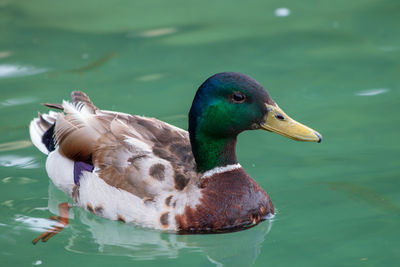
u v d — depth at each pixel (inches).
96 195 422.9
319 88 581.3
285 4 754.8
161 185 404.2
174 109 547.2
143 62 629.6
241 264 383.2
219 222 405.1
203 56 639.1
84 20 716.7
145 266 378.6
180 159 418.3
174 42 668.1
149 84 589.6
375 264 369.1
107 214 418.9
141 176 407.5
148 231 408.8
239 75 394.6
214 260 389.1
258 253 389.7
